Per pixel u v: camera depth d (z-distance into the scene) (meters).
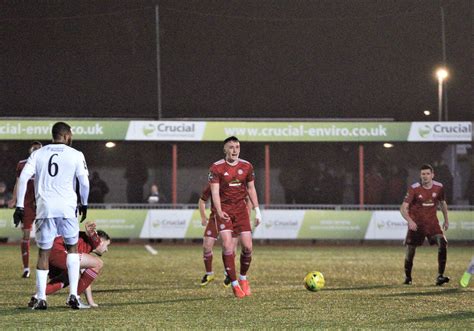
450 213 71.81
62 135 26.78
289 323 23.50
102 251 28.48
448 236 71.69
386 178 75.00
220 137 71.75
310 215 71.69
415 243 37.31
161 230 70.88
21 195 26.22
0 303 28.61
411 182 76.62
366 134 72.06
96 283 37.06
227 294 32.19
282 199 77.62
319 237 71.50
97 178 72.12
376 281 38.66
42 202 26.25
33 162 26.44
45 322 23.52
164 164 77.62
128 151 76.56
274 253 60.81
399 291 33.59
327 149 77.56
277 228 71.44
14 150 74.00
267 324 23.28
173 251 61.78
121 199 76.50
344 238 71.56
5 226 69.62
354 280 39.16
